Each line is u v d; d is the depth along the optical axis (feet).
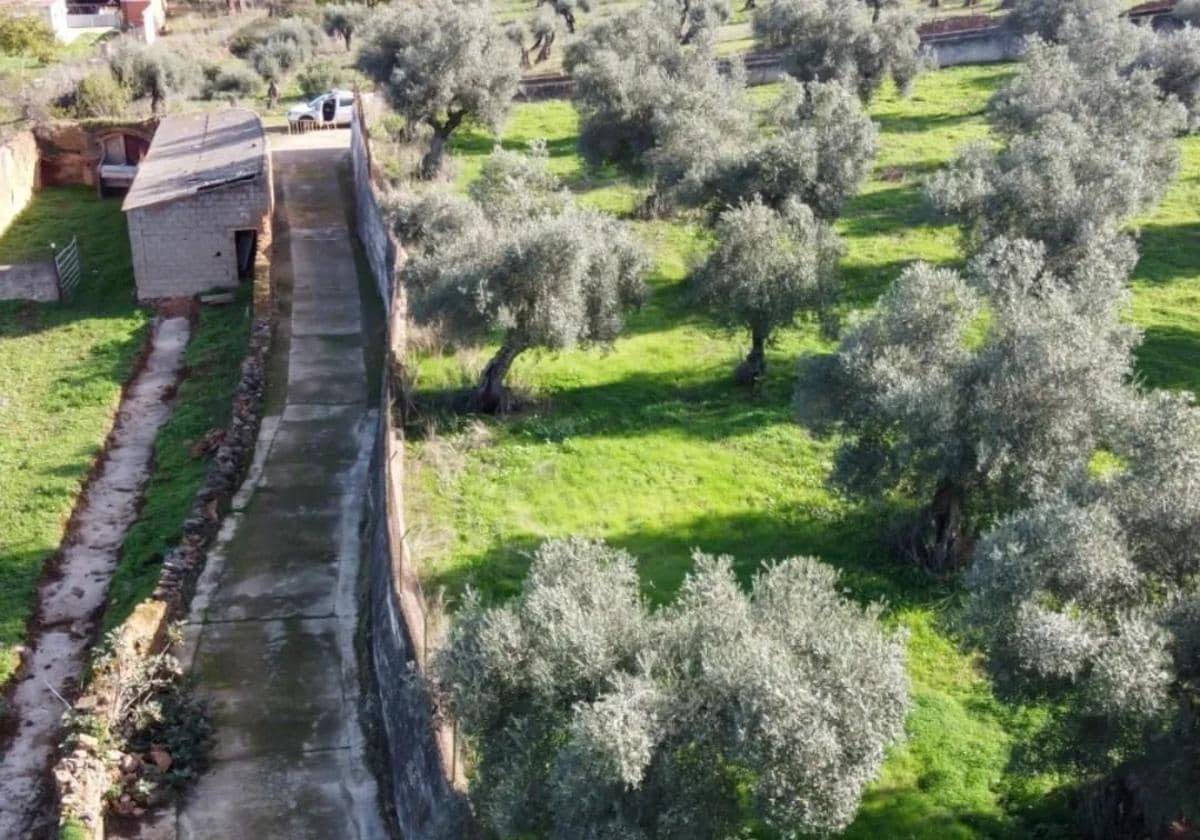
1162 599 46.09
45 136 173.37
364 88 195.52
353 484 84.79
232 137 152.46
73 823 51.90
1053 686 43.57
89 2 271.08
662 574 68.23
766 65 178.09
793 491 77.20
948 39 183.93
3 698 69.26
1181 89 138.72
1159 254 112.68
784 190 103.60
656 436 84.69
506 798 41.45
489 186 111.34
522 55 193.77
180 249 130.72
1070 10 164.76
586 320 85.87
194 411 102.94
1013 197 93.71
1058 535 45.42
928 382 63.52
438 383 91.15
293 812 55.77
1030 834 48.93
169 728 59.72
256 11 278.67
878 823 49.75
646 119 129.08
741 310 86.89
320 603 71.51
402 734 55.36
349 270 125.29
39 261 143.43
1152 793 42.88
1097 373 59.82
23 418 104.53
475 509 75.31
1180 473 47.44
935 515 67.26
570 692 42.65
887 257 113.39
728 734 39.91
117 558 83.30
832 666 40.86
